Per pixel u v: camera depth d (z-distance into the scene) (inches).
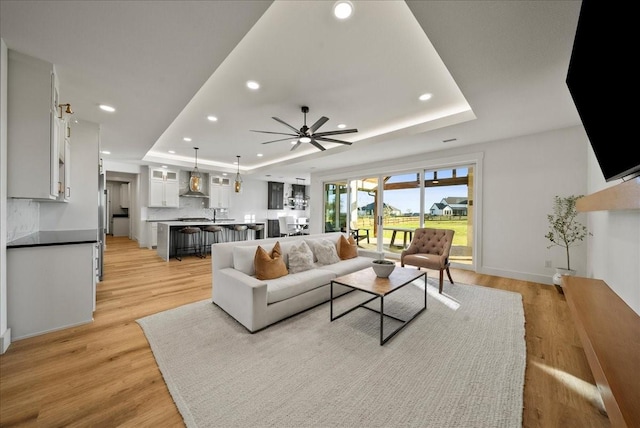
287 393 59.1
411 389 60.6
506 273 162.6
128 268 184.4
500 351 77.0
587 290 78.9
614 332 50.6
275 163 293.3
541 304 115.3
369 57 91.6
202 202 332.5
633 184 47.2
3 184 75.4
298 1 67.0
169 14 63.2
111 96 108.4
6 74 76.0
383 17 72.4
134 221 335.9
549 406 56.3
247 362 70.7
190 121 158.2
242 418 51.9
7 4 59.1
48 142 84.4
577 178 138.3
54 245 88.2
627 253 74.9
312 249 138.7
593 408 55.7
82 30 68.9
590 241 128.4
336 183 291.6
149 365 69.6
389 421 51.5
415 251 158.4
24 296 83.3
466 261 190.7
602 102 52.6
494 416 53.1
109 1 58.9
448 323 96.0
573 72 61.4
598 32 47.6
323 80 107.8
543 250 149.8
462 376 65.5
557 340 83.6
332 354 74.8
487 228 170.9
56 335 85.3
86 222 137.6
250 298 86.9
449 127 143.0
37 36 71.4
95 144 140.3
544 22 64.9
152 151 246.2
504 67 85.2
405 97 123.7
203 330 89.0
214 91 118.0
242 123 161.3
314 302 109.2
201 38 72.7
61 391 59.4
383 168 234.5
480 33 69.5
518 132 150.5
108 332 87.7
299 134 134.7
